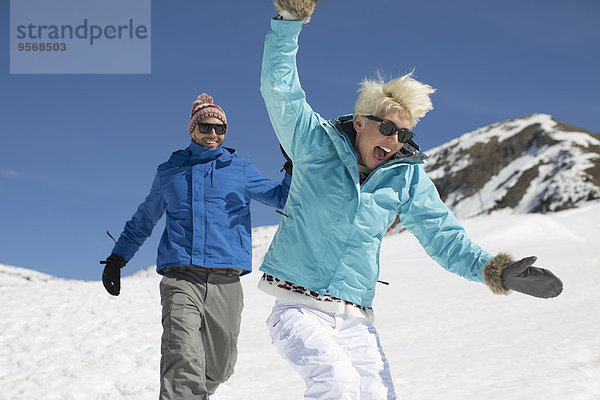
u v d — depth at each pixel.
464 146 168.88
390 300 12.53
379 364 2.61
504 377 5.35
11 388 5.31
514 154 158.75
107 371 5.90
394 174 2.74
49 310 9.70
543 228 46.44
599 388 4.82
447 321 9.59
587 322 8.27
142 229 3.94
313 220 2.64
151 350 7.00
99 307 10.21
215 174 3.79
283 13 2.53
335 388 2.31
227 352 3.71
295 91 2.62
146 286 13.83
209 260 3.61
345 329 2.63
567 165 137.88
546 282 2.40
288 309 2.60
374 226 2.68
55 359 6.46
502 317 9.59
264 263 2.74
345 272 2.64
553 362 5.84
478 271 2.66
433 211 2.80
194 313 3.52
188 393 3.32
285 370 6.30
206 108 3.85
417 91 2.65
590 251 22.36
